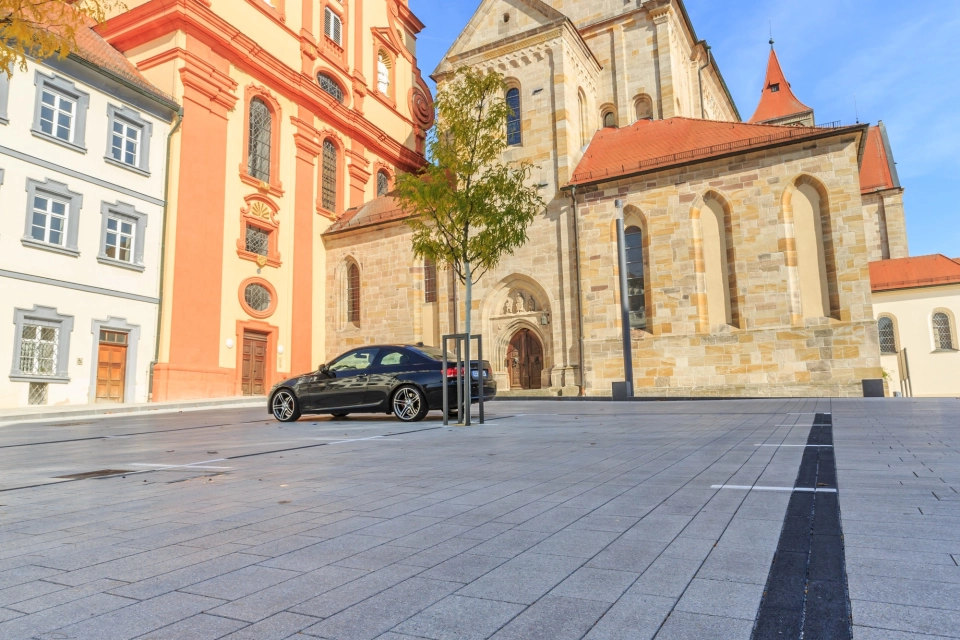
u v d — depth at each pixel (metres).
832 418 10.34
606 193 26.62
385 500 4.64
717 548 3.11
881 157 45.94
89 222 23.28
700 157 24.83
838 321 22.03
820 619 2.20
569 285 27.11
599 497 4.48
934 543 3.06
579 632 2.19
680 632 2.15
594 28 36.12
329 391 13.23
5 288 20.67
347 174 36.59
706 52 40.22
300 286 32.25
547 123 28.98
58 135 22.78
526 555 3.13
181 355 25.66
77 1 10.25
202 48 27.83
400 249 32.16
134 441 10.26
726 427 9.35
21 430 13.27
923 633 2.07
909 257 39.09
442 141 14.84
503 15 31.52
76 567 3.14
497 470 5.92
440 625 2.29
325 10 36.44
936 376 35.66
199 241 26.89
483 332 28.84
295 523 3.98
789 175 23.31
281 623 2.36
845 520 3.55
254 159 30.52
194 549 3.43
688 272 24.59
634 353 25.11
